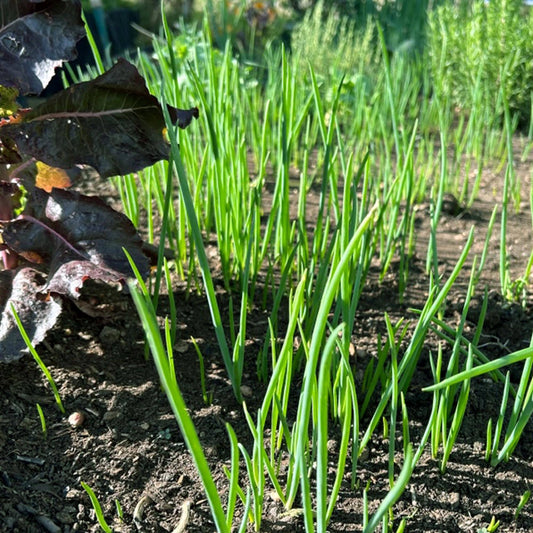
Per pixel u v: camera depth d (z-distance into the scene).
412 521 0.41
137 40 1.78
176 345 0.55
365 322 0.61
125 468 0.44
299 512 0.41
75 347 0.54
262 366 0.51
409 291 0.67
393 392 0.40
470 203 0.88
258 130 0.92
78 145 0.50
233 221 0.61
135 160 0.50
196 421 0.48
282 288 0.53
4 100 0.50
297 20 1.93
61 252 0.51
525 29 1.23
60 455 0.44
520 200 0.92
